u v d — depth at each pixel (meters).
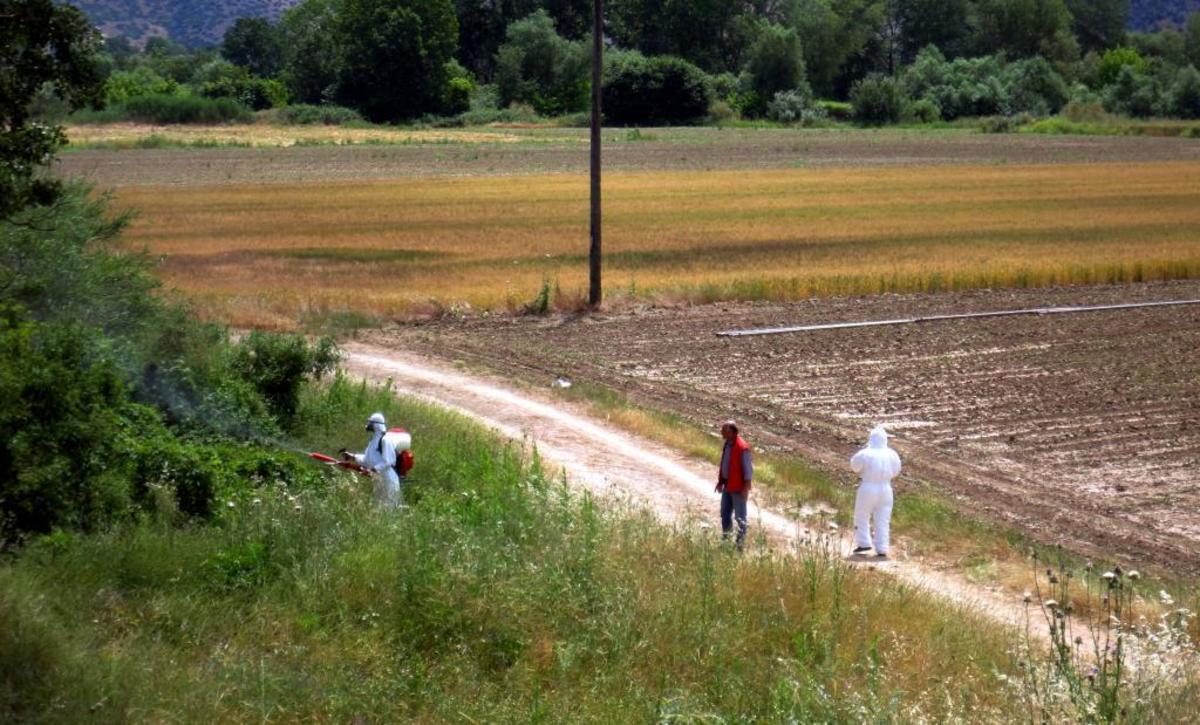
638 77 139.50
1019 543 15.98
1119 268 41.47
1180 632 10.39
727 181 79.00
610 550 11.51
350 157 94.88
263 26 198.62
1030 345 30.94
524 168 87.69
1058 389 26.28
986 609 12.54
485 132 125.69
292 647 9.07
